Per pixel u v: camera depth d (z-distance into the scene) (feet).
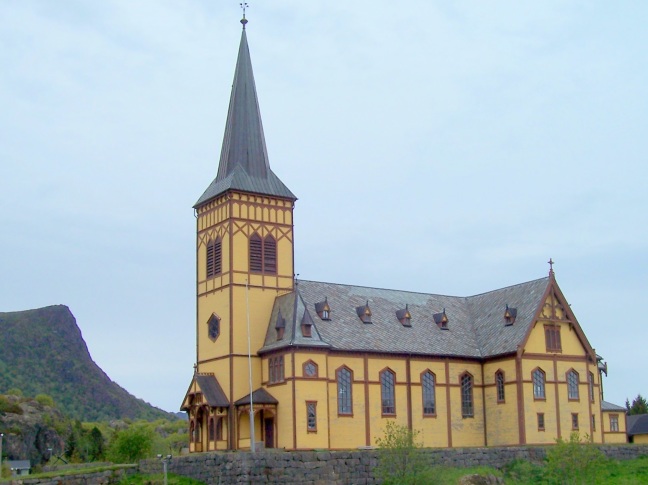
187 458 246.06
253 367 282.77
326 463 236.63
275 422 271.28
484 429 312.29
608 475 276.62
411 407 295.48
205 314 297.74
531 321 308.60
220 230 294.87
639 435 414.82
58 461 538.88
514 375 304.30
